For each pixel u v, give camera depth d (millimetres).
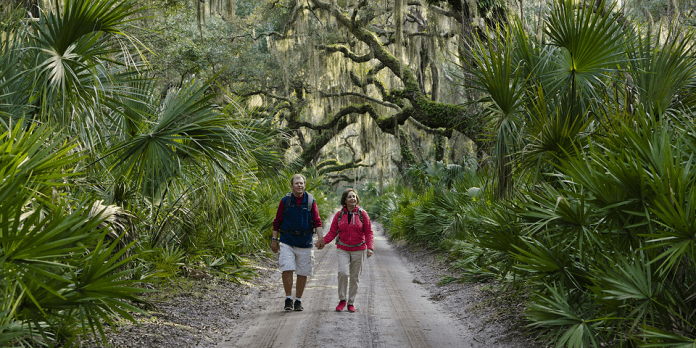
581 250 3760
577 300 4078
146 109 5766
